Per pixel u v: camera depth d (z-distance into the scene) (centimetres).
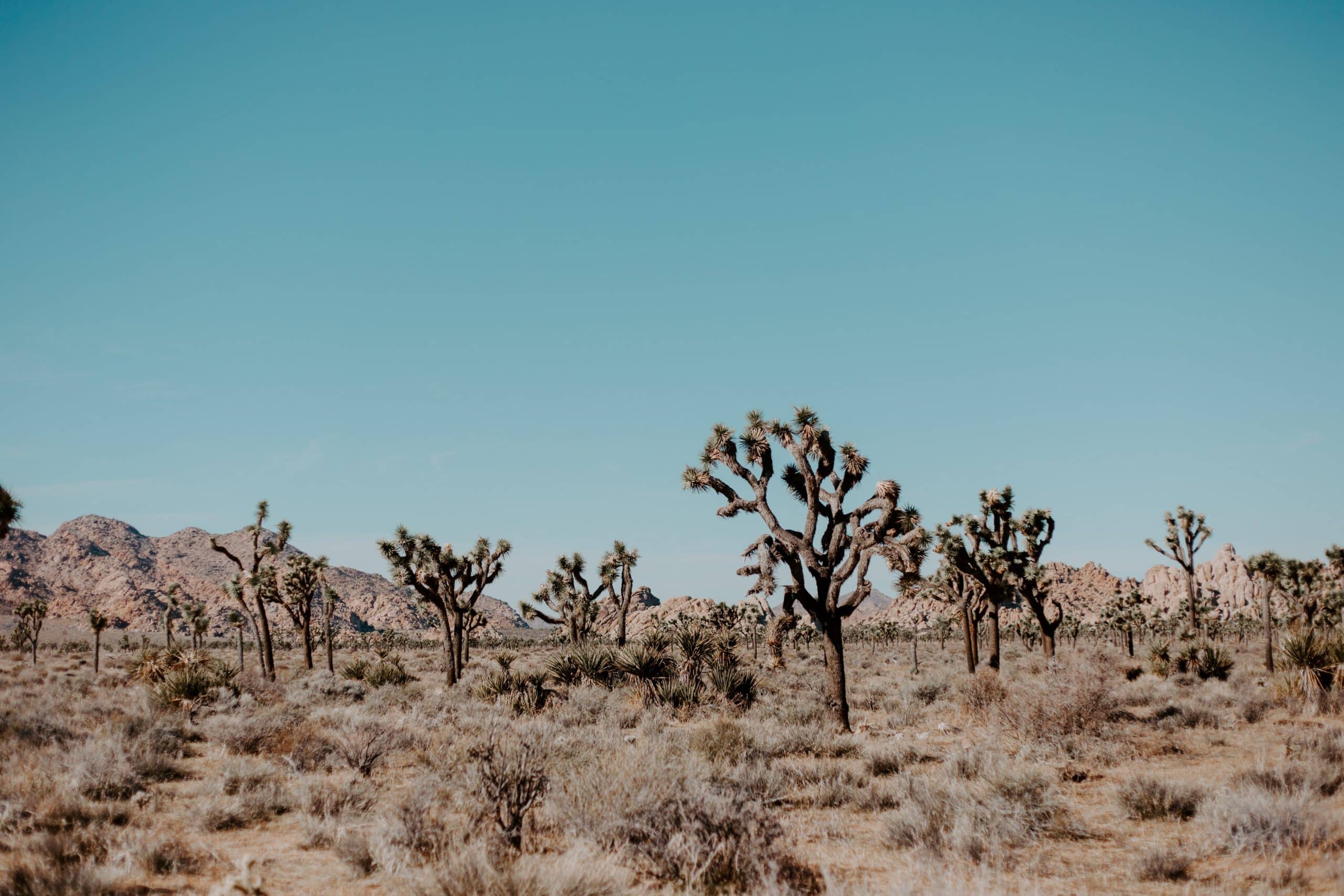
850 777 1223
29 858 760
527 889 629
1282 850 754
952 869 721
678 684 2281
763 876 684
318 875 787
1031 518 3139
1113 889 703
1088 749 1328
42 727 1527
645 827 782
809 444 1920
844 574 1850
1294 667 1817
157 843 820
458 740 1478
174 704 2038
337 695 2825
